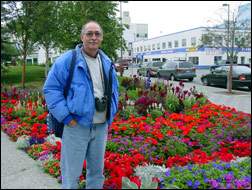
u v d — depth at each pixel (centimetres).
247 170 487
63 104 388
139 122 797
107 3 1877
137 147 629
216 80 2383
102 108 401
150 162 579
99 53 416
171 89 1288
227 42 2333
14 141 791
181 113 1001
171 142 646
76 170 410
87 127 401
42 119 876
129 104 1065
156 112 941
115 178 472
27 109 987
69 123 391
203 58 5191
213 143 699
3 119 957
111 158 565
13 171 581
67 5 1811
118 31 1911
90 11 1819
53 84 389
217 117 952
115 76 422
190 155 608
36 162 628
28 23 1739
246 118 920
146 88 1362
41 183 529
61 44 1864
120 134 709
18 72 2917
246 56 5091
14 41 1875
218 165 496
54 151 654
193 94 1226
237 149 658
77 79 388
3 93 1305
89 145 420
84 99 388
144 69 2952
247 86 2148
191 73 2895
